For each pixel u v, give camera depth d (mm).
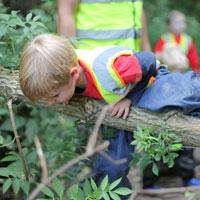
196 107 2004
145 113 2115
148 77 2125
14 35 2504
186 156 3729
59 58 1879
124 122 2158
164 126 2014
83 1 2844
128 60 2035
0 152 2705
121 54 2098
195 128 1978
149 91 2174
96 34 2855
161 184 3914
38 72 1846
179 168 3854
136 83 2117
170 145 1981
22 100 2285
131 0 2875
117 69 2018
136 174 3969
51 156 2391
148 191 1831
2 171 1998
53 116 3244
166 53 4145
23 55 1911
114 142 2475
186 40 5578
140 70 2025
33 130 3041
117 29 2846
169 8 11273
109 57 2068
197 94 2068
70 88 1981
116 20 2850
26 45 1940
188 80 2160
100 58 2076
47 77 1850
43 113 3051
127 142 2461
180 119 2031
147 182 3695
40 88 1872
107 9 2828
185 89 2088
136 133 1981
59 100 2008
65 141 2598
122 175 2387
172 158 1999
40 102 2275
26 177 2064
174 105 2016
